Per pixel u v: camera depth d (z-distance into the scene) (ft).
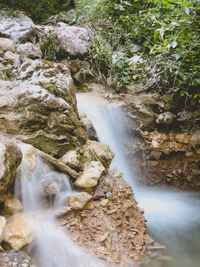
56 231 6.91
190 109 15.01
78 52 15.28
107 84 15.93
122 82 15.46
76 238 6.97
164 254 7.68
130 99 15.05
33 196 7.32
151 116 14.79
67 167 8.55
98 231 7.39
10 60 12.96
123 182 10.11
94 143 10.78
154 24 14.43
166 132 15.19
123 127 14.52
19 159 6.64
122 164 13.76
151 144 14.79
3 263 4.65
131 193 9.77
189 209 11.62
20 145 7.72
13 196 6.75
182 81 14.24
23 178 6.99
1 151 5.85
